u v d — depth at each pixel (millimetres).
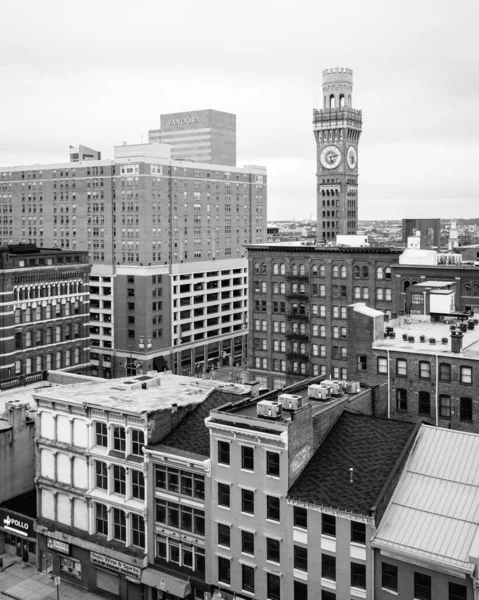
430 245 160750
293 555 50688
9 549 69812
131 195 172000
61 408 63469
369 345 70062
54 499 64125
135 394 65875
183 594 54938
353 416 56344
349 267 128125
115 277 172500
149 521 58125
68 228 186500
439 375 65312
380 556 46906
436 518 47094
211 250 192125
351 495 49031
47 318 117812
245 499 53094
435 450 51875
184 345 179875
